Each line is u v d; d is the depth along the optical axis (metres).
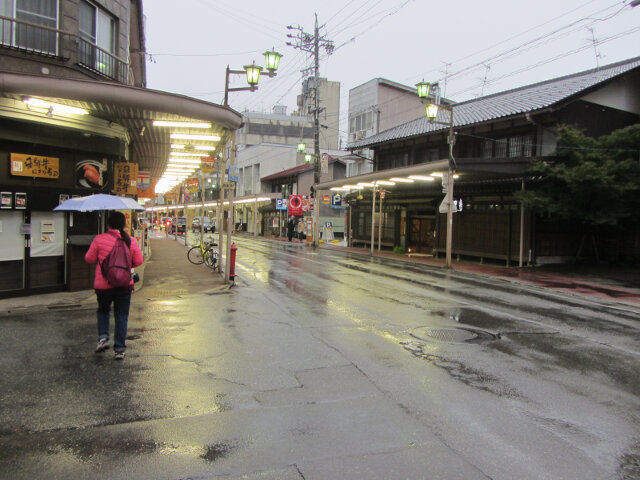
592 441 4.02
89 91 9.25
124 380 5.26
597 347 7.21
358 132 39.00
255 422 4.27
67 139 10.58
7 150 9.62
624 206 17.28
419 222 28.48
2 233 9.68
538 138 20.16
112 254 5.95
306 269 17.77
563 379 5.63
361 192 32.59
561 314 10.02
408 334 7.73
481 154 23.16
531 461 3.65
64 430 4.02
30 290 10.13
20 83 8.63
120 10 12.81
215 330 7.72
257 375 5.54
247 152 61.03
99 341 6.23
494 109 22.95
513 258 20.44
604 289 14.27
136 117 10.97
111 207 7.09
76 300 9.72
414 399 4.89
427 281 15.27
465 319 9.10
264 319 8.66
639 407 4.80
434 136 26.06
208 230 58.78
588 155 17.23
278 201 42.66
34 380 5.20
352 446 3.84
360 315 9.23
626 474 3.49
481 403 4.82
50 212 10.47
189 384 5.19
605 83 19.81
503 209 21.06
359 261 22.58
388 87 37.78
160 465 3.48
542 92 22.61
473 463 3.59
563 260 21.16
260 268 17.80
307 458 3.62
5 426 4.07
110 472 3.37
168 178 28.25
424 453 3.74
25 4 9.95
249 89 13.31
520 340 7.52
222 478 3.32
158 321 8.32
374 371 5.76
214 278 14.33
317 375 5.58
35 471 3.36
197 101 10.69
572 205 17.34
